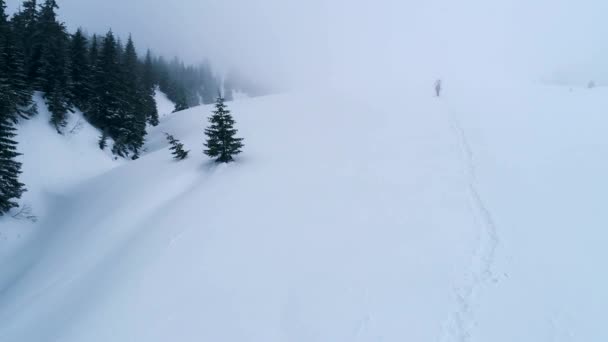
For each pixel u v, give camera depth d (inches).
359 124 901.2
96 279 440.1
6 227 706.8
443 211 386.0
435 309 251.1
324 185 532.1
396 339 232.1
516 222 339.9
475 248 311.7
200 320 290.0
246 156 774.5
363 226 389.1
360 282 296.5
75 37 1242.6
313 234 393.4
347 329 249.3
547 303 240.5
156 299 330.6
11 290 547.8
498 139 589.0
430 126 755.4
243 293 313.7
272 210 478.6
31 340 370.6
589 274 261.1
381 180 508.7
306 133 904.9
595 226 314.0
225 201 537.6
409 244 336.2
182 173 746.2
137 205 652.7
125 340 288.2
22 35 1238.9
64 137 1046.4
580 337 211.6
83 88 1196.5
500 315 235.8
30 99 990.4
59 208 852.0
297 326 262.1
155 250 431.5
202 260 380.8
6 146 683.4
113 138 1243.2
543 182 410.3
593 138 520.4
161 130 1521.9
